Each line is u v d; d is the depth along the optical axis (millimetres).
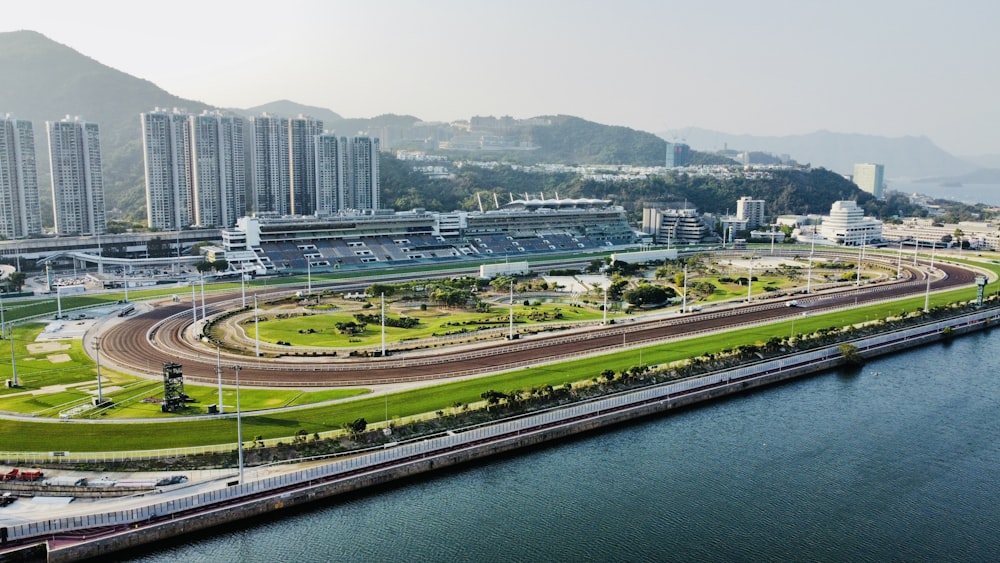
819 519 159375
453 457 180625
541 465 183375
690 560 143500
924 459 190125
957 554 147375
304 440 177625
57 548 137250
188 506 149250
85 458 166625
